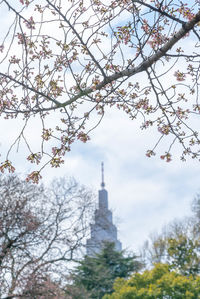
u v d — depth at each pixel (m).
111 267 40.00
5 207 22.08
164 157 5.69
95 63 5.41
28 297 21.36
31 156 5.16
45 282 23.08
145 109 5.98
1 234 21.52
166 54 5.26
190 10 5.25
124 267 40.38
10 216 21.86
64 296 25.59
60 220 25.52
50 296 23.11
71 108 5.80
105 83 5.55
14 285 21.19
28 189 23.45
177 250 38.94
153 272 32.28
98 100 5.68
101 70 5.39
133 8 5.14
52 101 5.43
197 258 38.22
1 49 5.38
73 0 5.33
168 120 5.63
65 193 27.31
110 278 38.62
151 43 5.76
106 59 5.55
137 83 6.01
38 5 5.34
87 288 34.47
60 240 25.30
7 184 22.64
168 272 32.53
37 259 22.78
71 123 5.49
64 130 5.48
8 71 5.50
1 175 22.75
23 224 22.19
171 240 39.31
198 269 38.34
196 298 29.09
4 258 21.45
